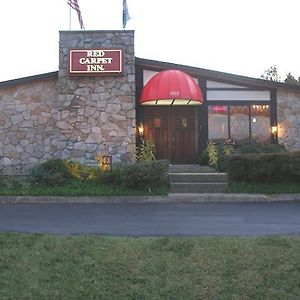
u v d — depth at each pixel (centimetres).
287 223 855
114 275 528
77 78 1595
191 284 507
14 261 566
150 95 1597
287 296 484
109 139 1584
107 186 1312
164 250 606
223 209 1049
